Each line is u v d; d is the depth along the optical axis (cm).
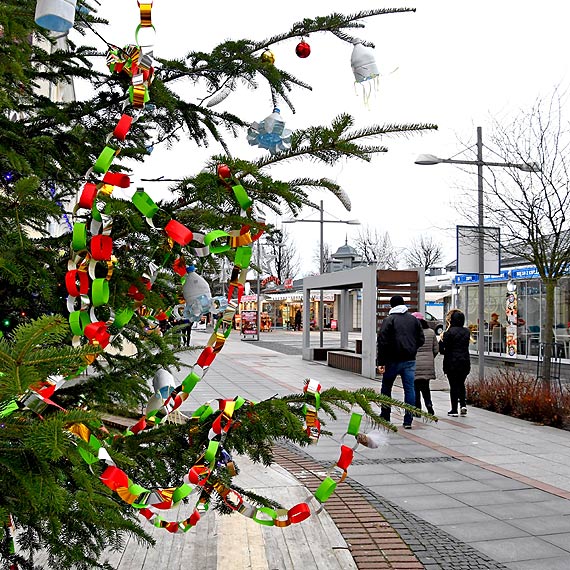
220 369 1784
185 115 259
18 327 133
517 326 2177
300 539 438
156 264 216
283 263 5094
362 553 418
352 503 534
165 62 236
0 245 195
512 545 452
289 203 204
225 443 211
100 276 195
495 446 792
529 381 1111
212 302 196
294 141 195
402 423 923
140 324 240
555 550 443
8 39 210
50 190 261
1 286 207
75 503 159
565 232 1197
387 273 1602
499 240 1254
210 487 208
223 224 194
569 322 1967
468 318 2488
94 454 149
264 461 237
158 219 186
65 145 243
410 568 397
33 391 146
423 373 968
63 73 258
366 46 203
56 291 207
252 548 414
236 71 244
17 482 142
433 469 672
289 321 5231
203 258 213
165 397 209
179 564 395
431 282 3177
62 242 217
